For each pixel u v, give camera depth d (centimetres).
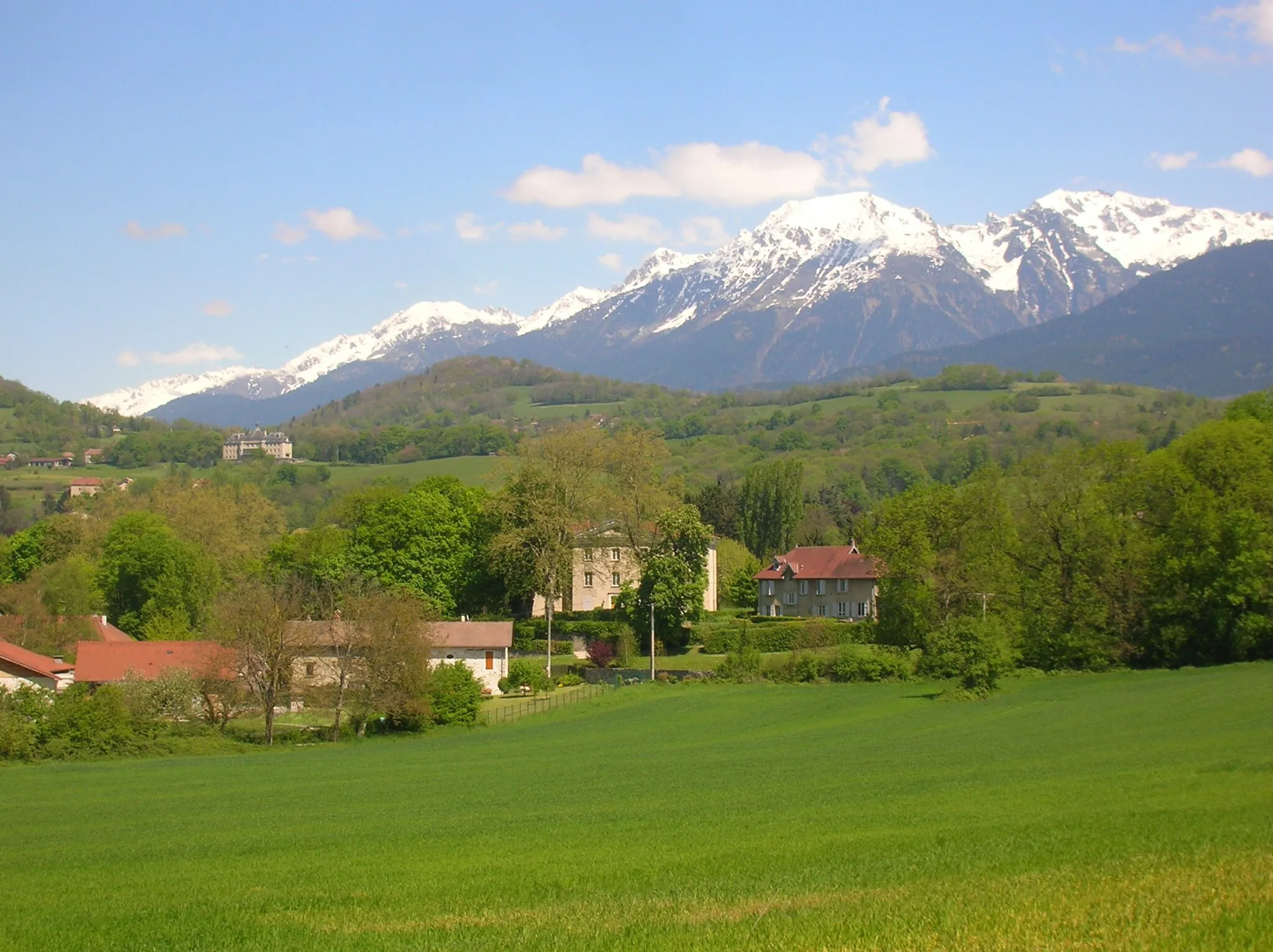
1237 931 1781
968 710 6575
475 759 5634
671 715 7162
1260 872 2131
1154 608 7844
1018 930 1828
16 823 3962
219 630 7038
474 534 10931
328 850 3142
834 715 6781
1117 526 8181
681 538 10181
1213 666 7619
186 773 5403
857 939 1825
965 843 2661
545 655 10212
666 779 4531
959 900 2044
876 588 12275
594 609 11594
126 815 4122
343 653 7125
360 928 2117
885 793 3772
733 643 9769
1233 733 4791
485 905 2289
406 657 6988
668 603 9931
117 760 6116
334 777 5100
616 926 2012
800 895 2200
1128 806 3103
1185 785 3481
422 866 2808
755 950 1800
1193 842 2477
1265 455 8125
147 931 2167
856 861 2530
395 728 7225
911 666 8100
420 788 4584
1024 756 4591
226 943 2045
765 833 3041
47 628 8806
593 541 10669
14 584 9750
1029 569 8431
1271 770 3691
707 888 2330
